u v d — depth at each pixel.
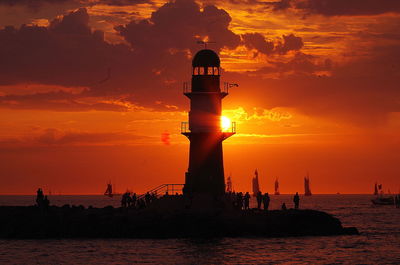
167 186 101.44
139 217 96.88
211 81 99.31
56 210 105.19
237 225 95.31
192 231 94.00
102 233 95.75
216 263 74.31
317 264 75.56
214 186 99.19
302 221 100.38
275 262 75.69
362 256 82.19
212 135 99.19
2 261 75.69
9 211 103.00
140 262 74.69
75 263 74.44
